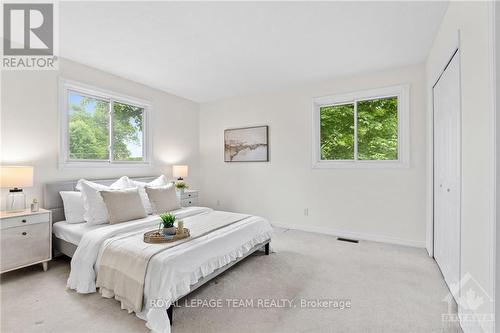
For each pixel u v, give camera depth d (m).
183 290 1.71
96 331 1.60
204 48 2.81
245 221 2.78
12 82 2.63
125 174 3.73
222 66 3.31
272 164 4.37
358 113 3.74
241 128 4.67
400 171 3.34
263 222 2.91
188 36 2.55
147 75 3.63
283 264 2.67
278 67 3.35
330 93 3.82
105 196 2.64
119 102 3.75
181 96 4.71
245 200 4.67
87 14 2.17
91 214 2.59
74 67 3.13
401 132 3.37
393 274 2.43
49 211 2.52
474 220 1.50
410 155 3.27
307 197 4.04
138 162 3.98
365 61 3.15
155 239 2.03
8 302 1.92
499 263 1.21
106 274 1.93
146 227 2.57
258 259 2.82
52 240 2.72
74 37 2.57
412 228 3.27
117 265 1.87
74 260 2.14
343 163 3.79
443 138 2.39
